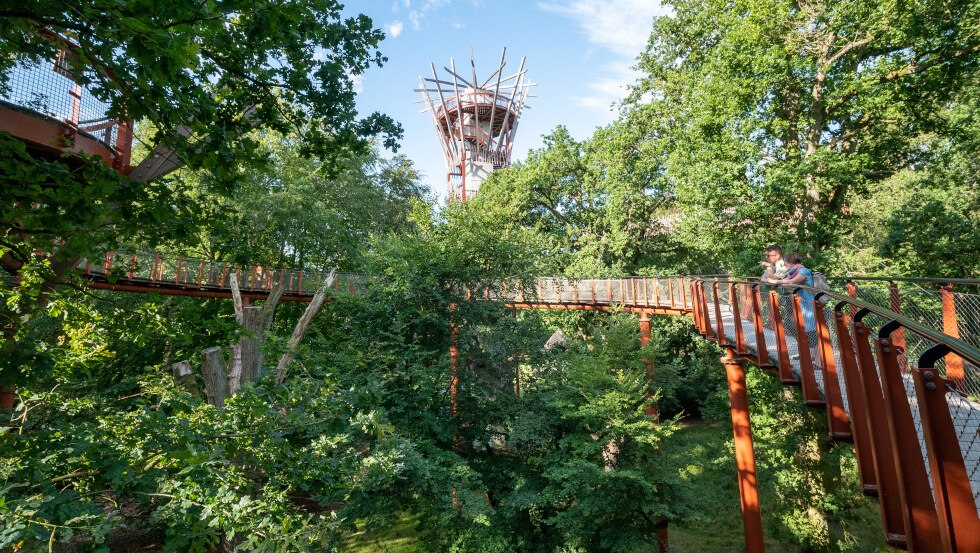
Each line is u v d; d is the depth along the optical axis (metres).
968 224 14.59
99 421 4.80
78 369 5.30
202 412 4.63
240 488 4.78
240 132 4.76
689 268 27.98
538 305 19.09
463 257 13.97
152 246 4.30
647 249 27.45
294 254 22.89
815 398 4.67
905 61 13.32
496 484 12.73
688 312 15.05
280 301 19.06
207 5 2.67
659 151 24.14
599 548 12.33
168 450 3.80
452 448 13.16
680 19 19.58
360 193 25.11
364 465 5.27
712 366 23.25
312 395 4.72
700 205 15.80
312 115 5.41
